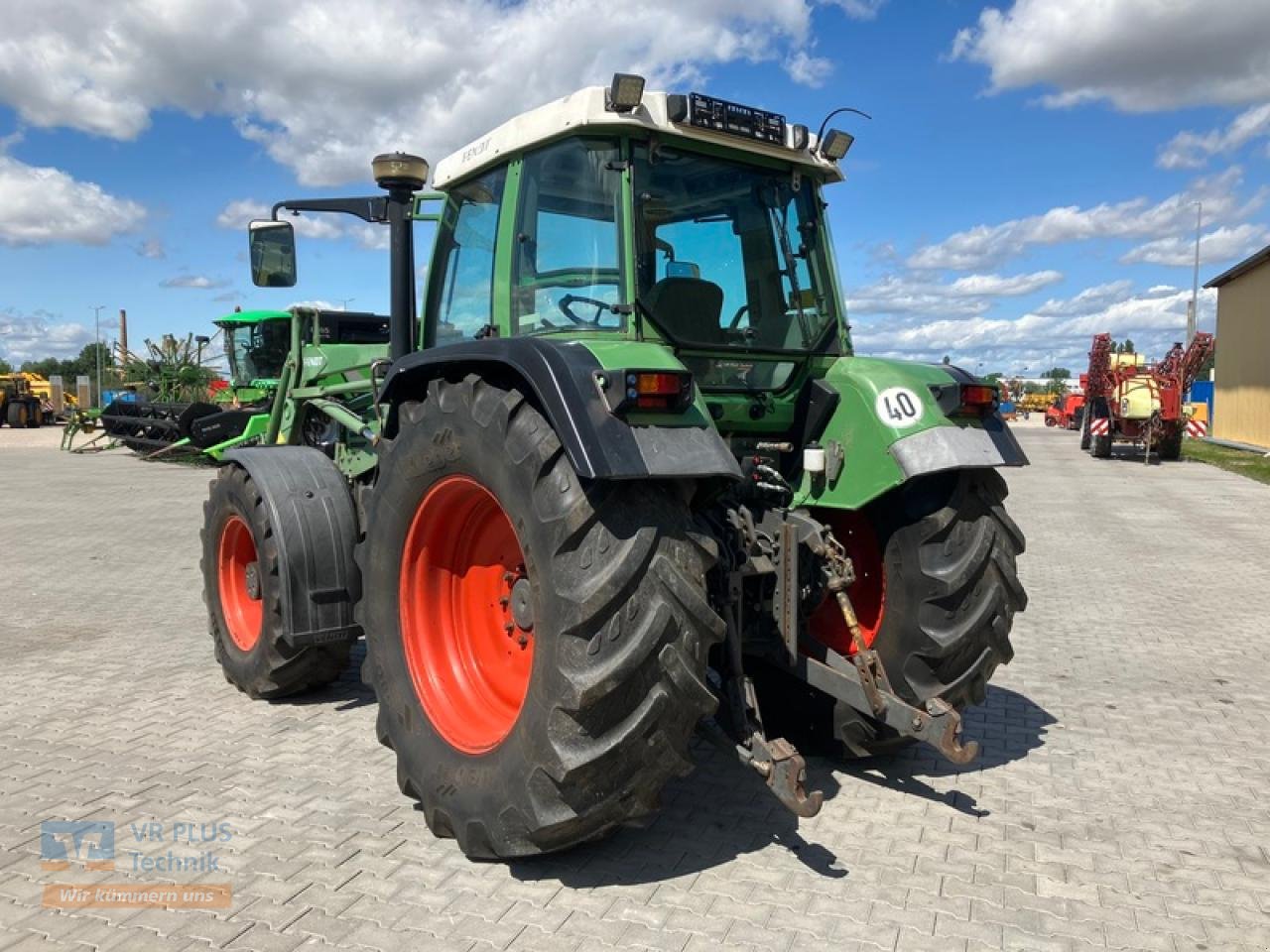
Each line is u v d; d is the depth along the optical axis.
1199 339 22.88
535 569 2.85
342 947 2.68
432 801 3.26
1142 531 11.30
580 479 2.80
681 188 3.62
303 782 3.83
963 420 3.68
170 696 4.94
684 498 2.97
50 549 9.52
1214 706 4.94
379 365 4.55
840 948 2.71
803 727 4.11
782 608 3.52
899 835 3.44
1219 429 29.72
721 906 2.92
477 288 4.02
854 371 3.80
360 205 4.61
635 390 2.74
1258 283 26.00
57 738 4.32
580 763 2.73
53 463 19.09
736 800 3.71
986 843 3.38
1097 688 5.24
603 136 3.47
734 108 3.62
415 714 3.40
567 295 3.56
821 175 4.10
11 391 35.31
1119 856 3.30
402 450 3.45
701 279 3.65
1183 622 6.81
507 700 3.34
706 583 3.24
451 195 4.25
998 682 5.35
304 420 5.93
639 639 2.72
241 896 2.95
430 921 2.81
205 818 3.49
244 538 5.04
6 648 5.88
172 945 2.69
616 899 2.95
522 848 2.95
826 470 3.76
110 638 6.13
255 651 4.75
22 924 2.80
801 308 4.00
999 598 3.68
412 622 3.51
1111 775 4.02
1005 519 3.76
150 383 23.56
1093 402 23.94
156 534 10.52
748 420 3.78
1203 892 3.06
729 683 3.21
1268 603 7.43
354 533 4.66
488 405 3.04
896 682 3.74
